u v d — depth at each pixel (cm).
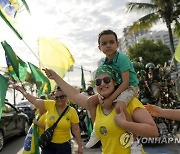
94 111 241
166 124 764
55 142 384
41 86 420
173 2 1688
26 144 436
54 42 365
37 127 436
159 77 808
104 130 220
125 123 203
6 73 330
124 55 255
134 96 226
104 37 256
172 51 1717
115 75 230
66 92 270
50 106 400
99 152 737
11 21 268
